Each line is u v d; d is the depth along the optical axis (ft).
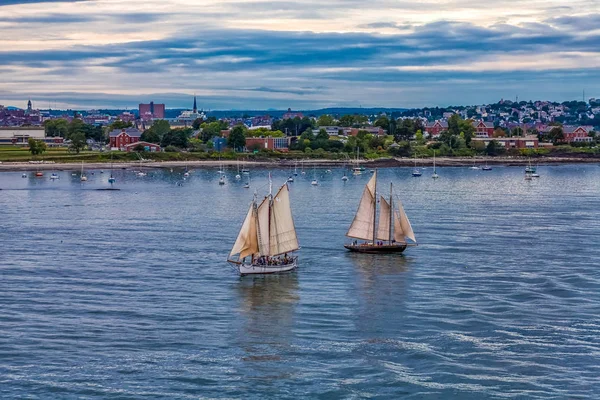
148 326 332.60
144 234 583.17
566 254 491.72
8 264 460.96
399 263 463.83
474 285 405.18
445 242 538.88
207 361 292.40
